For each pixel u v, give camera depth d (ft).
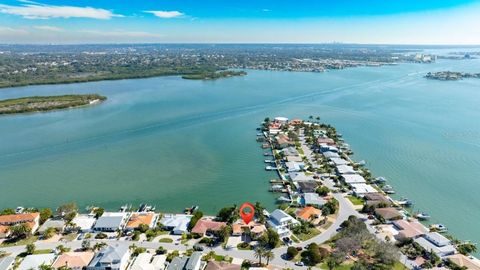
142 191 543.39
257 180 584.81
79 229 427.33
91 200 515.50
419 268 349.41
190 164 653.30
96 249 386.93
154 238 411.34
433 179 588.91
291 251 369.91
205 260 363.15
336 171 614.34
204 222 428.97
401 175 605.73
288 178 588.09
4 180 581.94
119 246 368.89
